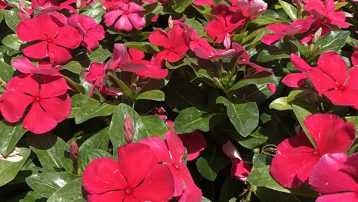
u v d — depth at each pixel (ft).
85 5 1.09
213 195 0.99
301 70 0.81
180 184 0.60
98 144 0.83
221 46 1.04
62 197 0.63
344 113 0.84
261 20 1.06
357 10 1.20
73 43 0.89
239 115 0.85
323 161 0.58
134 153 0.59
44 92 0.80
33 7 1.10
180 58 0.91
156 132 0.81
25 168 0.82
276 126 0.93
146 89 0.89
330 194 0.59
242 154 0.96
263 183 0.71
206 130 0.88
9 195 0.89
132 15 1.02
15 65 0.81
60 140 0.82
